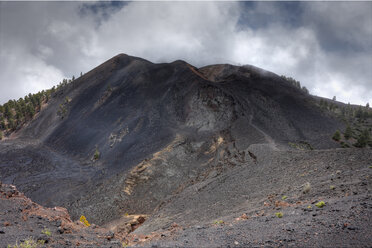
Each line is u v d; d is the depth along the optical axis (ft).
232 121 395.55
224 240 26.58
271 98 517.14
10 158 496.64
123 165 393.50
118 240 35.55
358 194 41.65
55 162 476.54
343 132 441.27
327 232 22.72
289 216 35.35
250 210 60.34
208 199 109.91
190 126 434.71
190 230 38.40
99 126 583.17
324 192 51.29
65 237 32.76
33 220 37.73
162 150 318.04
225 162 192.03
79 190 336.29
